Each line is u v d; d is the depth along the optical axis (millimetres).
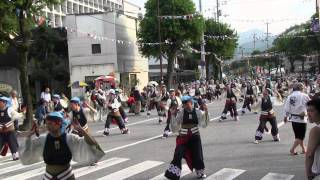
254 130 18500
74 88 44250
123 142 16500
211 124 21516
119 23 49469
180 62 78438
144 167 11469
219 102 39781
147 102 32688
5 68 44938
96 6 89000
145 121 24875
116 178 10250
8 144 13672
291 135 16625
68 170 6465
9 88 35156
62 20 77875
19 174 11203
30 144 6582
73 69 47875
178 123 9805
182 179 9977
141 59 55719
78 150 6477
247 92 26547
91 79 47688
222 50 71250
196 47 70562
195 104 10148
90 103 26266
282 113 25422
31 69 43281
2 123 13602
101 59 47875
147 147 14992
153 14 49281
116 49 47781
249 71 133625
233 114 22953
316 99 5695
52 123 6363
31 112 21781
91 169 11367
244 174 10344
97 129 21672
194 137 9844
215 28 70188
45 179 6430
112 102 19125
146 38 49438
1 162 13391
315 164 5516
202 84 41031
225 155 12914
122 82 49562
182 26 49156
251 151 13438
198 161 9930
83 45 47875
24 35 22109
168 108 17219
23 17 21703
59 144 6371
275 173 10336
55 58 43969
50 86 44875
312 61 120438
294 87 12547
